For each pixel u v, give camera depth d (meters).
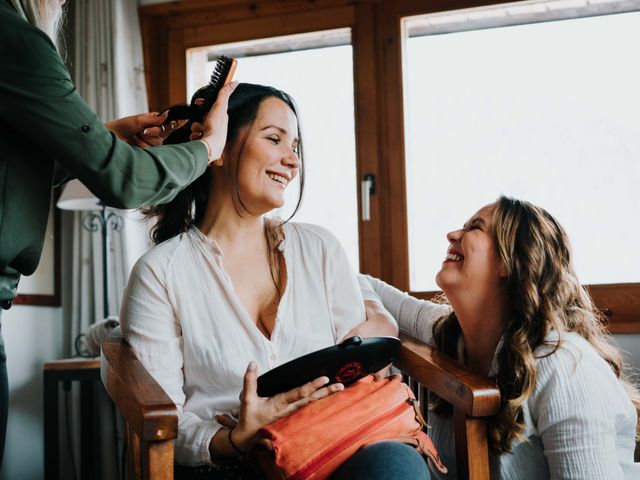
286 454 0.99
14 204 1.01
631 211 2.51
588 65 2.59
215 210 1.38
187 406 1.27
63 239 3.04
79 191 2.56
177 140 1.31
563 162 2.59
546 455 1.21
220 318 1.29
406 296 1.64
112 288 2.89
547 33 2.63
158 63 3.04
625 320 2.43
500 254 1.32
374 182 2.74
